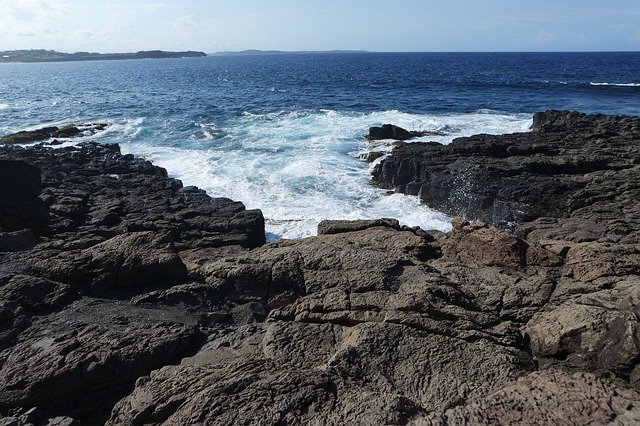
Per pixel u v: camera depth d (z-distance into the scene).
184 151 31.44
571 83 77.19
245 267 10.23
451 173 21.67
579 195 18.08
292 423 6.12
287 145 31.81
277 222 19.55
